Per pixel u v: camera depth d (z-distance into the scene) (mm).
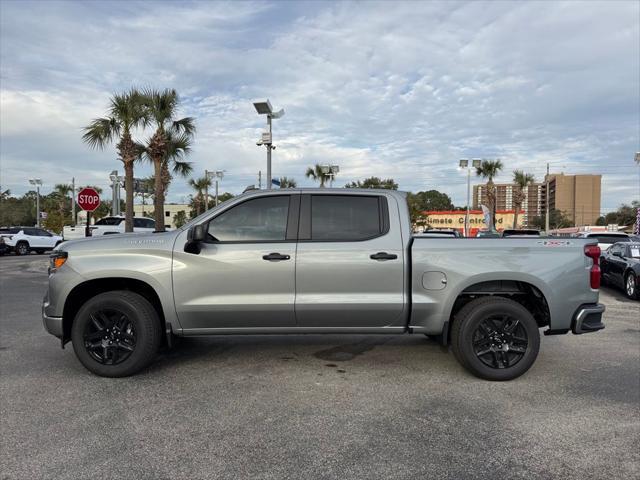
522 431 3641
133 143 20344
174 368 5176
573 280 4793
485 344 4812
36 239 28500
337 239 4828
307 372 5059
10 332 6875
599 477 2998
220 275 4742
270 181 16250
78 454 3246
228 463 3143
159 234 4930
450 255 4773
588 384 4723
